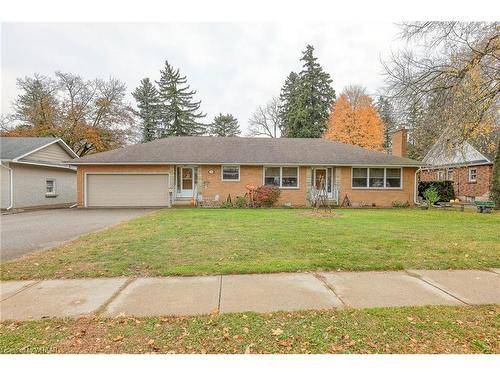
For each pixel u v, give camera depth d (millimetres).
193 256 5910
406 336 3008
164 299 3904
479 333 3055
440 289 4258
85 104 31938
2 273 4941
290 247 6613
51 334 3045
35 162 17641
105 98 32531
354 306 3688
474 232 8531
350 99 36344
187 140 20984
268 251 6285
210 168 18250
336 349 2822
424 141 15453
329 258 5734
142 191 18266
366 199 18453
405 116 15344
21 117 31000
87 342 2916
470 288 4301
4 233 8891
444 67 13547
